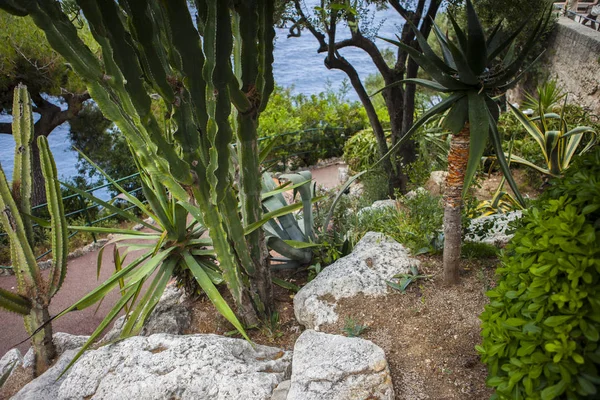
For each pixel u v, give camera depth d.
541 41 11.00
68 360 3.35
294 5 5.49
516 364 1.65
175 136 2.73
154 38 2.60
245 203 3.40
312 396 2.46
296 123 10.41
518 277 1.91
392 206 4.85
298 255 4.07
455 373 2.67
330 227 4.62
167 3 2.30
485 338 2.00
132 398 2.68
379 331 3.07
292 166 10.38
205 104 2.72
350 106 11.71
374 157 8.15
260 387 2.67
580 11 12.11
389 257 3.71
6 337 4.98
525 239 1.85
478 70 2.76
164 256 3.62
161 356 2.94
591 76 8.77
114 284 3.41
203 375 2.76
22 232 3.53
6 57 7.51
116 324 4.00
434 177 6.38
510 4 5.91
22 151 3.70
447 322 3.04
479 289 3.28
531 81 11.58
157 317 3.83
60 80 8.58
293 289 3.91
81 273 6.13
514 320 1.71
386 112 11.48
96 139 11.09
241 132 3.11
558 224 1.73
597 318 1.52
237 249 3.35
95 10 2.21
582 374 1.52
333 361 2.66
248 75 2.88
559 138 5.40
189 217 4.71
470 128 2.71
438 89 2.93
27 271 3.57
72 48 2.40
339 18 5.35
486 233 3.75
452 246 3.23
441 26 9.95
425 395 2.57
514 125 7.36
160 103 8.97
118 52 2.36
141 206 3.99
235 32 3.04
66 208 8.71
